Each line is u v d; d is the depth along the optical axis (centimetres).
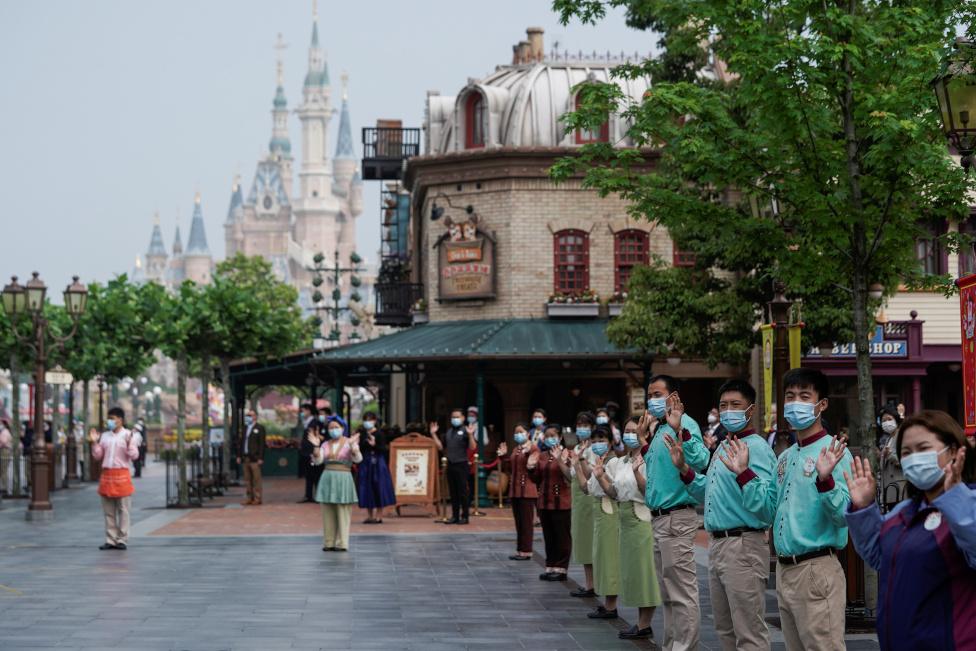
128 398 14775
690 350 2802
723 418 930
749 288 2648
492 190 3597
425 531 2530
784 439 1506
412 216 4316
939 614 584
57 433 4197
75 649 1195
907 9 1337
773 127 1380
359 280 5391
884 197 1385
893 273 1505
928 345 3109
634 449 1226
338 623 1362
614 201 3572
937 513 589
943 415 589
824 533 818
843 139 1438
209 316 3628
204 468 3838
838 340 2505
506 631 1316
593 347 3266
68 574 1786
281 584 1686
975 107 1185
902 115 1320
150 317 4044
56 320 4134
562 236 3572
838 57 1299
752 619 922
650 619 1264
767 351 1559
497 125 3653
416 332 3606
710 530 940
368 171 4859
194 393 15912
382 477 2727
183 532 2478
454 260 3616
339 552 2105
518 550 2006
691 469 997
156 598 1545
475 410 2928
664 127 1520
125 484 2130
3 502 3491
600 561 1380
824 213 1362
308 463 3359
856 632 1230
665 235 3572
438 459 2883
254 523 2698
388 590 1634
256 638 1262
